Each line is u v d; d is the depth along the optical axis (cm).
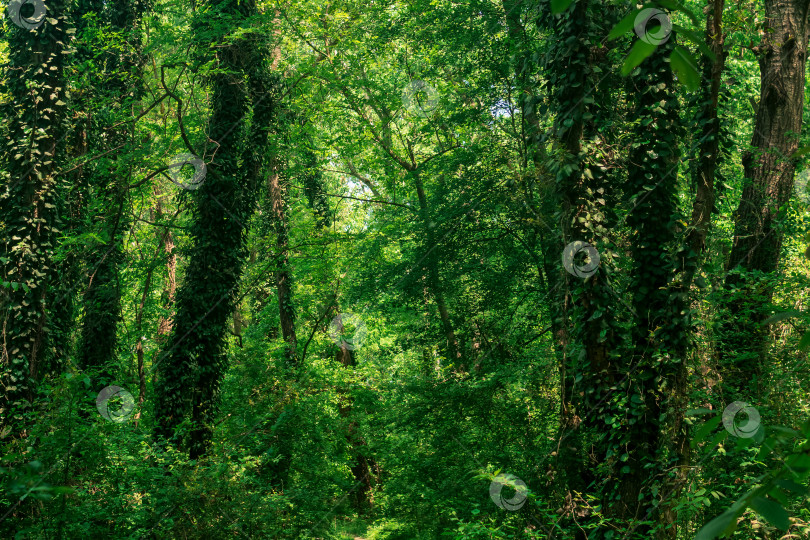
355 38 2020
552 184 1047
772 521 111
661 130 925
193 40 1664
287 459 1602
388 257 2356
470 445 1411
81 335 1828
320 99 2102
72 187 1644
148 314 2166
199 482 1155
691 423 838
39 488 224
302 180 2392
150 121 2081
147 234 2258
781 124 1209
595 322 955
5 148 1378
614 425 882
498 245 1691
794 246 1219
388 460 1841
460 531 906
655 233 913
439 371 1636
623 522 840
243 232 1745
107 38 1612
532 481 1177
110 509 1037
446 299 1739
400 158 2181
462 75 1827
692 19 128
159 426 1536
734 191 1552
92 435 1012
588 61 964
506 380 1416
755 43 1297
